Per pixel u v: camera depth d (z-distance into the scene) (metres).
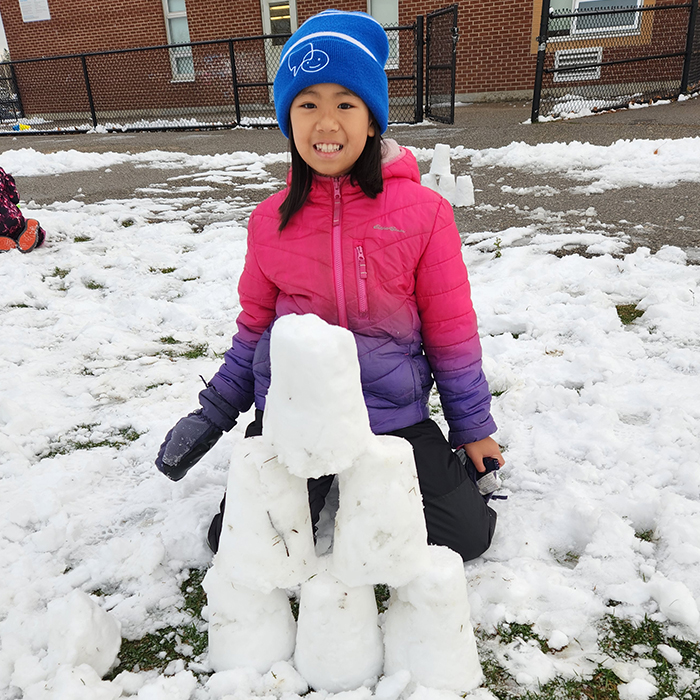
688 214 4.89
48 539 1.83
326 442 1.10
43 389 2.81
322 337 1.07
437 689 1.25
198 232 5.41
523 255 4.14
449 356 1.68
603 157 7.35
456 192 5.71
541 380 2.65
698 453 2.00
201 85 16.44
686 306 3.21
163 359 3.13
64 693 1.25
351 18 1.50
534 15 13.68
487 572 1.61
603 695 1.28
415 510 1.19
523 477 2.02
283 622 1.37
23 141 13.63
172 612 1.57
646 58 11.36
